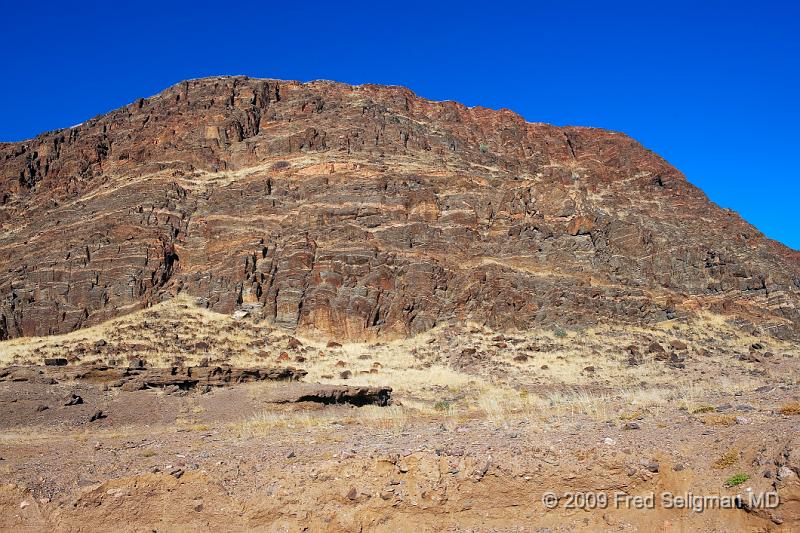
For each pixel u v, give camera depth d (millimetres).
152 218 49938
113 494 12922
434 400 28859
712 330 41750
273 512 12258
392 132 65562
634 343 38500
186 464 13875
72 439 20391
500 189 54000
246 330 40750
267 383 29266
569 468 11867
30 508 12938
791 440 10930
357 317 41188
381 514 11992
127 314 42188
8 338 41156
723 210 63719
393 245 46531
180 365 33250
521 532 11398
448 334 40188
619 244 49375
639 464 11664
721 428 12922
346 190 51031
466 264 46312
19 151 68500
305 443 16297
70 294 43812
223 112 66188
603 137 77750
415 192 51219
